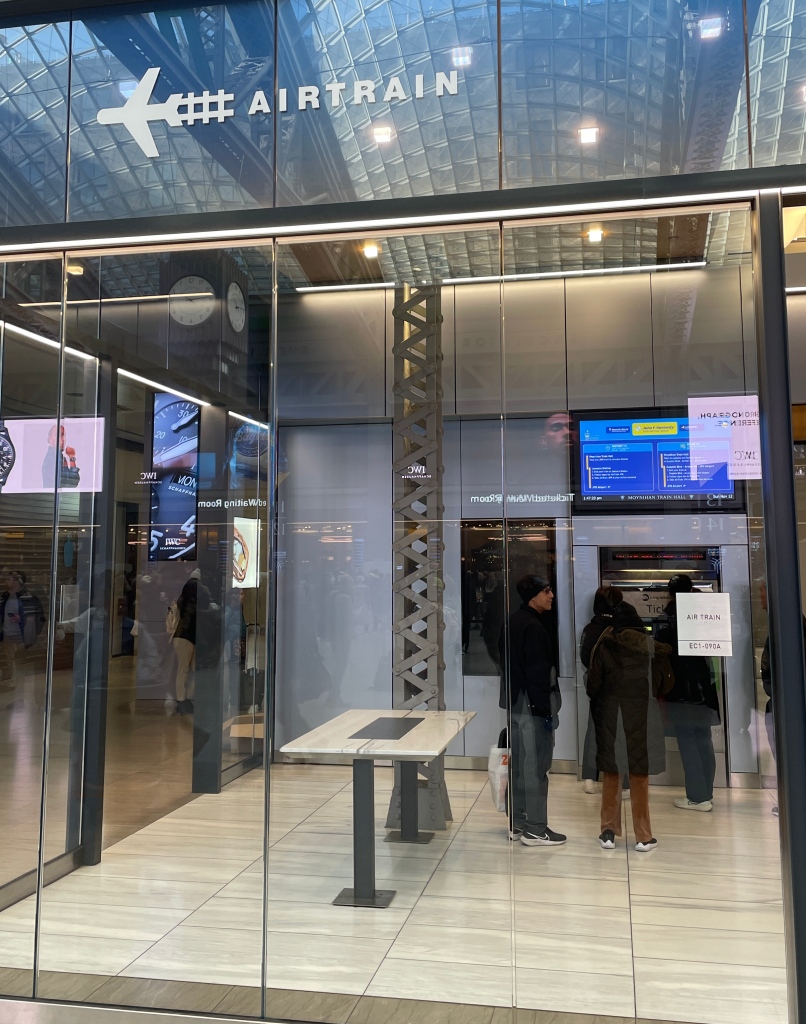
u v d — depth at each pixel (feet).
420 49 11.63
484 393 16.46
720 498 11.88
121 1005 11.26
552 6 11.32
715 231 11.78
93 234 12.32
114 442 15.30
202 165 12.12
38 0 12.66
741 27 10.82
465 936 11.97
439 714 15.51
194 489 15.58
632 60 11.05
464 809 13.48
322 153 11.80
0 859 13.82
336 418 17.02
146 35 12.48
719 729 11.19
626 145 10.95
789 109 10.60
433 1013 10.68
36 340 14.52
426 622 16.07
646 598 12.07
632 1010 10.62
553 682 12.28
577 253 12.64
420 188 11.48
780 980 10.41
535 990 10.95
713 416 12.06
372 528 16.62
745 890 10.71
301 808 13.84
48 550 14.58
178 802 14.62
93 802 14.55
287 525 16.85
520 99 11.30
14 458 14.52
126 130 12.39
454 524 16.26
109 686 14.97
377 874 13.05
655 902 11.12
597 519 12.75
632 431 12.70
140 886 13.61
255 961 11.85
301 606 16.40
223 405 15.65
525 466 13.25
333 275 15.79
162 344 15.53
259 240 12.41
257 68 12.10
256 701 15.47
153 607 15.52
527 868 11.75
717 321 12.17
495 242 13.66
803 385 11.98
